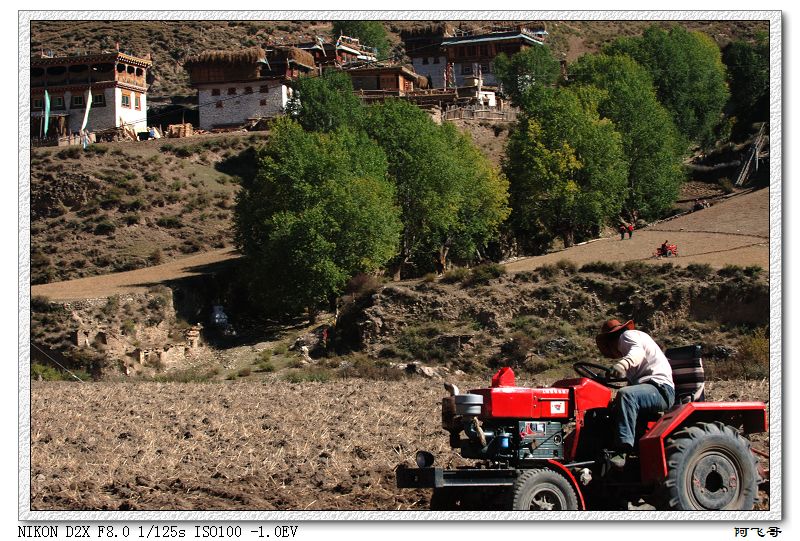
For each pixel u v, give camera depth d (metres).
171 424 22.67
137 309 65.50
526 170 78.25
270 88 109.00
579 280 58.59
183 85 141.12
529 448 12.14
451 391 12.62
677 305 54.75
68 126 105.12
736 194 88.00
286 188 68.81
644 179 84.44
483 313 57.97
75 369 58.94
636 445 12.41
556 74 116.19
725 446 11.93
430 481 11.67
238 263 76.69
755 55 115.81
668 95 101.62
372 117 80.38
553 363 52.66
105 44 148.50
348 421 22.62
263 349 62.19
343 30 146.25
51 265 83.62
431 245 77.88
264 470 16.95
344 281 65.00
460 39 125.56
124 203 90.69
